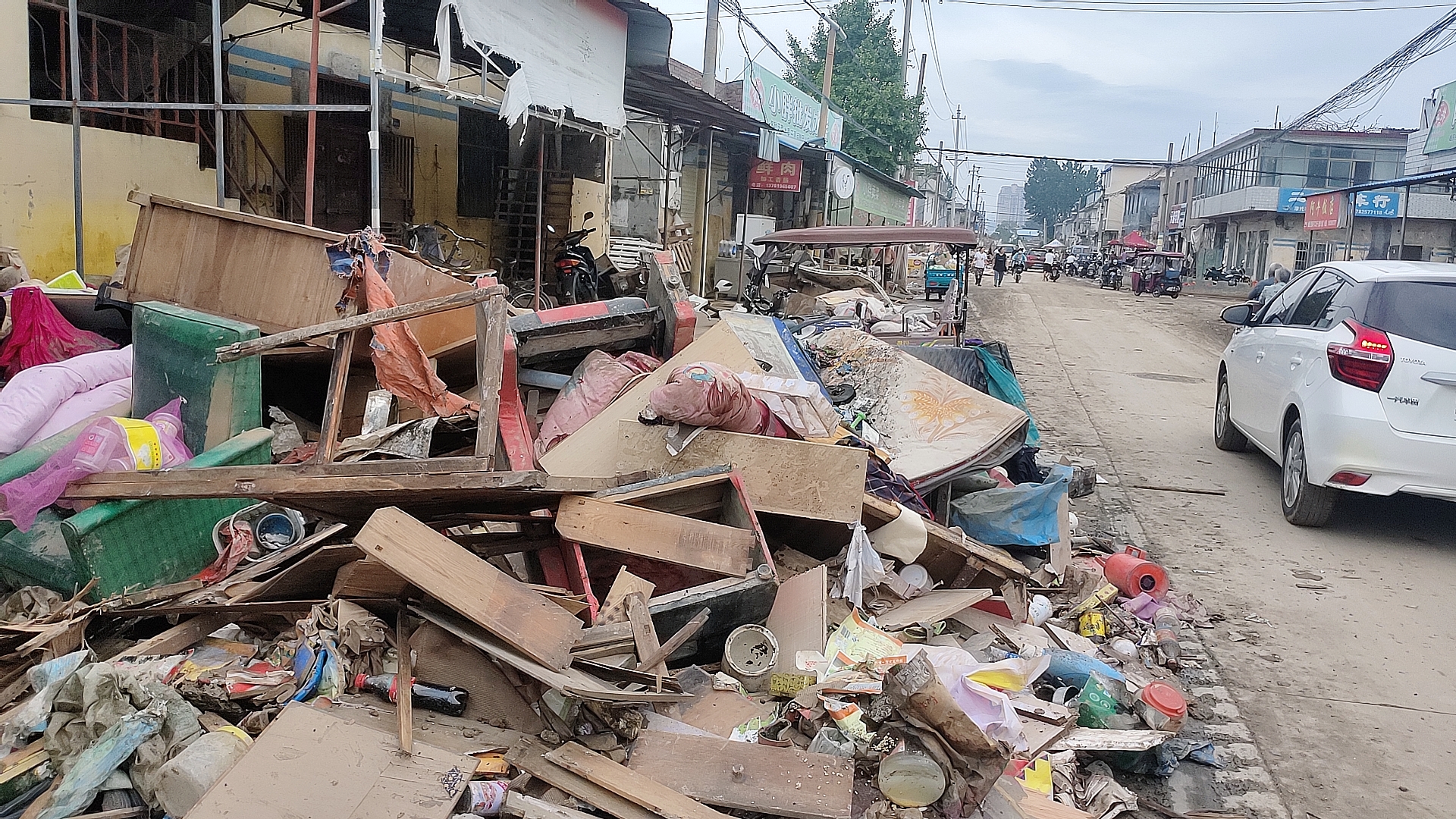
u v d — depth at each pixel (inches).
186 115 380.2
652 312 234.2
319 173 454.6
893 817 118.0
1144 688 158.1
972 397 246.1
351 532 163.0
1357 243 1423.5
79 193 309.9
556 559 161.8
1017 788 130.3
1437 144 1156.5
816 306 457.4
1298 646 195.3
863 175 1172.5
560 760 116.6
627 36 418.0
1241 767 152.2
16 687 134.3
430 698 123.7
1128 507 286.7
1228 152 1924.2
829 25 971.9
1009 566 197.0
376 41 262.4
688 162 832.9
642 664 132.8
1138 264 1547.7
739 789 116.7
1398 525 273.0
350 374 219.3
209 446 184.5
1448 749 157.8
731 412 187.2
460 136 547.8
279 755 109.9
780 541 193.9
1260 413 305.4
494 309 151.8
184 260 227.0
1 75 309.6
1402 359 239.6
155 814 111.8
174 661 138.9
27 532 159.6
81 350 231.9
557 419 207.9
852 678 143.9
